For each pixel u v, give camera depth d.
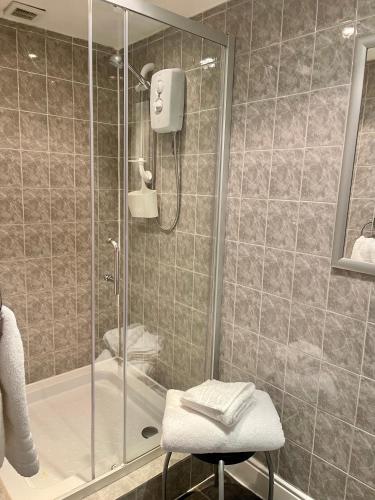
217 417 1.33
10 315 0.82
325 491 1.50
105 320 1.69
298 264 1.49
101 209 1.63
